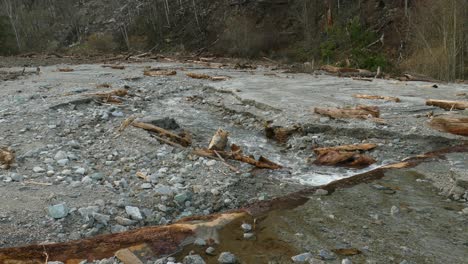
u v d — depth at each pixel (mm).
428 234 4074
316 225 4273
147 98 11000
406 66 21266
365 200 4898
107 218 4500
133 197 5137
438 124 7402
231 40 32906
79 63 24391
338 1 30750
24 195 4945
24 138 7129
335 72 19250
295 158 6980
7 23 37594
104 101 10086
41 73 17625
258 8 35000
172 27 38750
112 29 41562
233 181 5695
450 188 5113
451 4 19469
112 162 6289
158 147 6855
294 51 30172
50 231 4227
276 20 34000
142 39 38625
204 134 7980
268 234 4078
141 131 7426
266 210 4645
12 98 10461
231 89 11625
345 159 6617
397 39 26578
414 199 4914
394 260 3600
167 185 5531
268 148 7484
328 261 3572
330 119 8117
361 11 29766
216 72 17750
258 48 31859
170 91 12031
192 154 6645
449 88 12344
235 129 8508
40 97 10469
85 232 4281
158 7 40094
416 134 7207
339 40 26531
